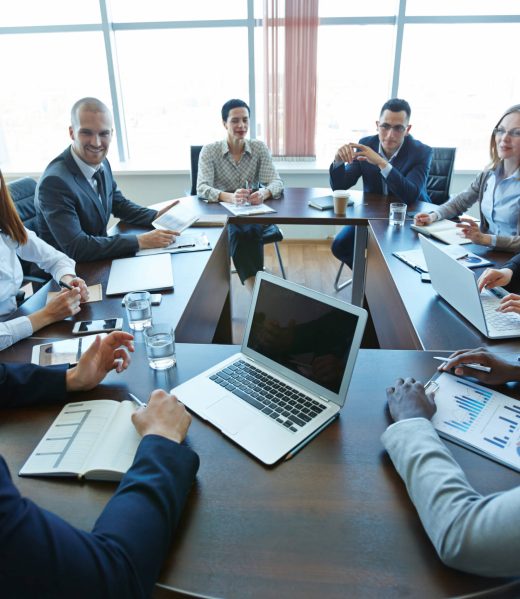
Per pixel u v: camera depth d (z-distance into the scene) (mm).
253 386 1006
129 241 1909
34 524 517
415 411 874
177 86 4152
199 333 1742
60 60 4066
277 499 743
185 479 726
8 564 491
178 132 4344
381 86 4035
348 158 2723
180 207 2418
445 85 3982
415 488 705
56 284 1657
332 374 938
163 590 611
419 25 3779
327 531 686
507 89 3969
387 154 2916
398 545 663
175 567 635
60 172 1952
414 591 600
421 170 2801
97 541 565
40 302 1516
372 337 2443
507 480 765
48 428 907
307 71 3807
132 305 1326
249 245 3145
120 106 4211
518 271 1532
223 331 2721
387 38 3881
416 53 3877
